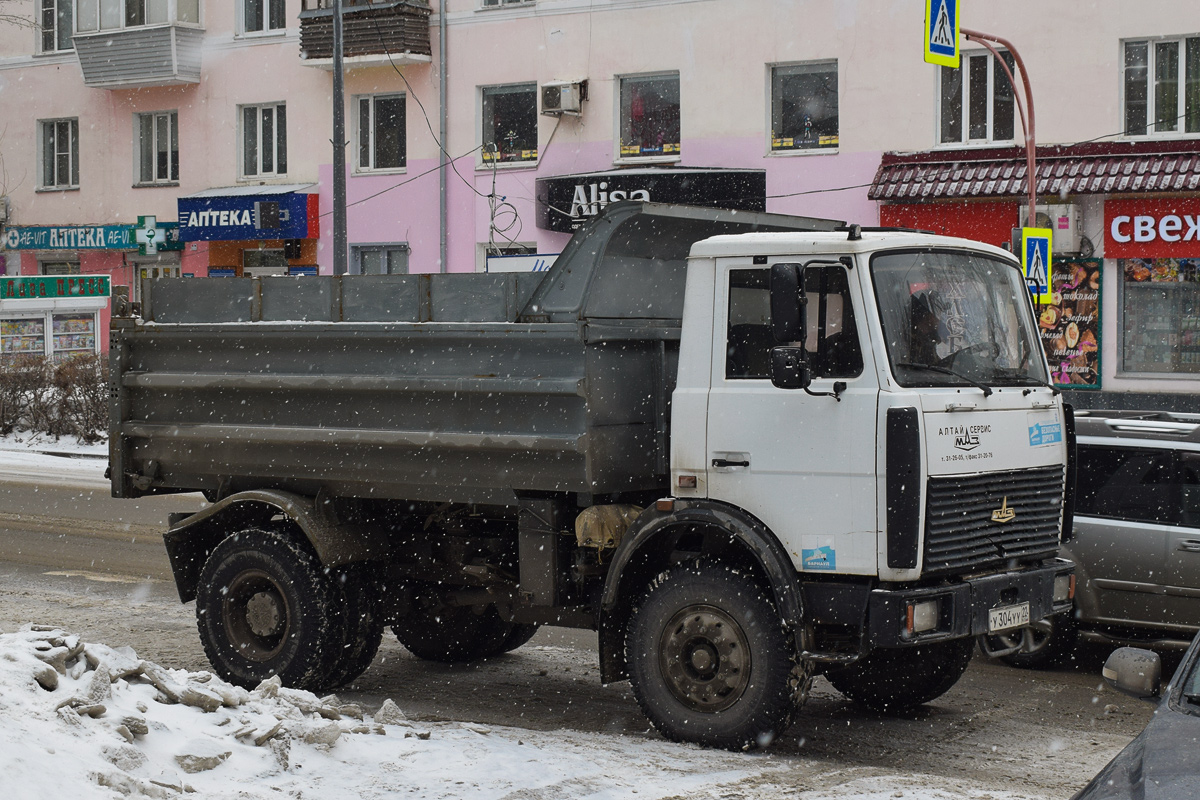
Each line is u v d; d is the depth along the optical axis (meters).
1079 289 21.47
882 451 6.25
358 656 8.09
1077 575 8.70
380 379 7.45
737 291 6.76
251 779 5.50
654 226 7.32
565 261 7.06
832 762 6.50
